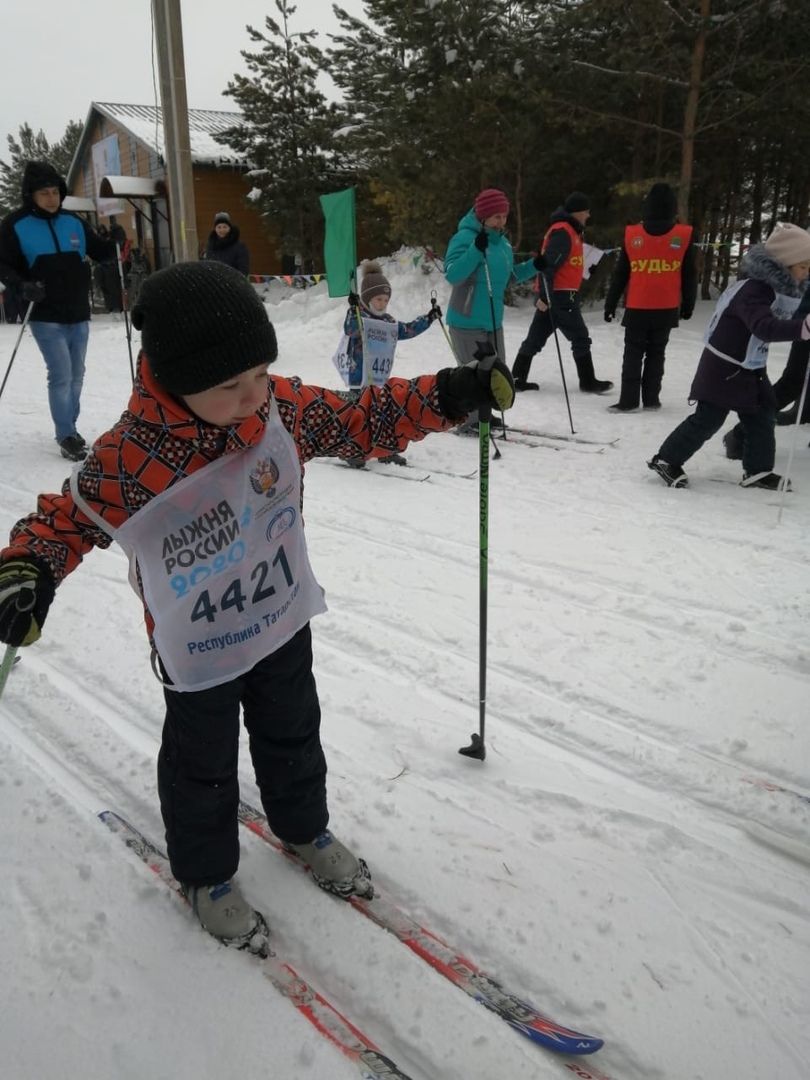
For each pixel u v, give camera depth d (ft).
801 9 33.47
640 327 21.58
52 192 17.10
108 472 4.78
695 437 15.47
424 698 9.12
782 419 18.63
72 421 18.92
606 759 8.09
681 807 7.43
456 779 7.78
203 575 5.20
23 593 4.44
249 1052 5.15
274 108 52.90
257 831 7.14
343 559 12.89
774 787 7.61
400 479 17.13
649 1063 5.11
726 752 8.11
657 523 14.08
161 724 8.61
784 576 11.87
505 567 12.46
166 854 6.77
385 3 39.58
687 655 9.87
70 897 6.34
